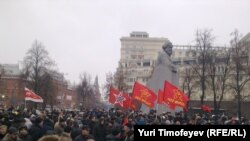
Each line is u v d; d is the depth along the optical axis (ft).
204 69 251.19
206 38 253.03
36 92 335.26
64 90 540.11
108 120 77.41
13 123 57.41
